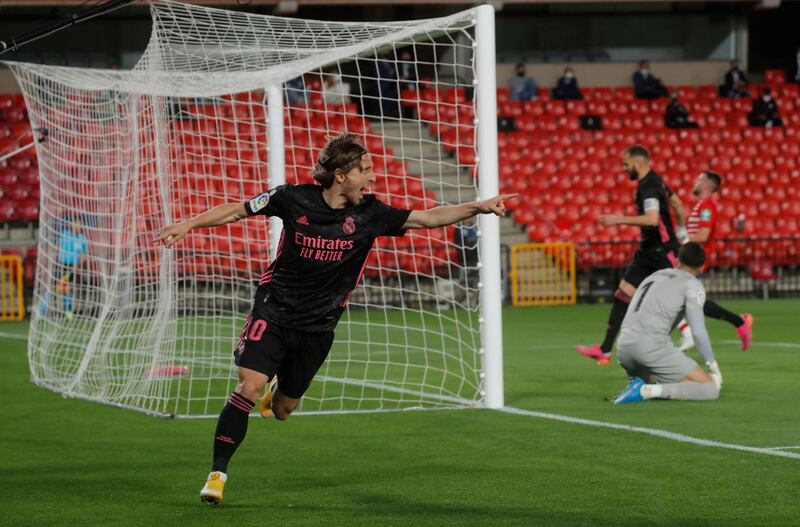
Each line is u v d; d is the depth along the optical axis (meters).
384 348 46.56
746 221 78.62
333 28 29.58
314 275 17.86
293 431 25.33
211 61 31.66
